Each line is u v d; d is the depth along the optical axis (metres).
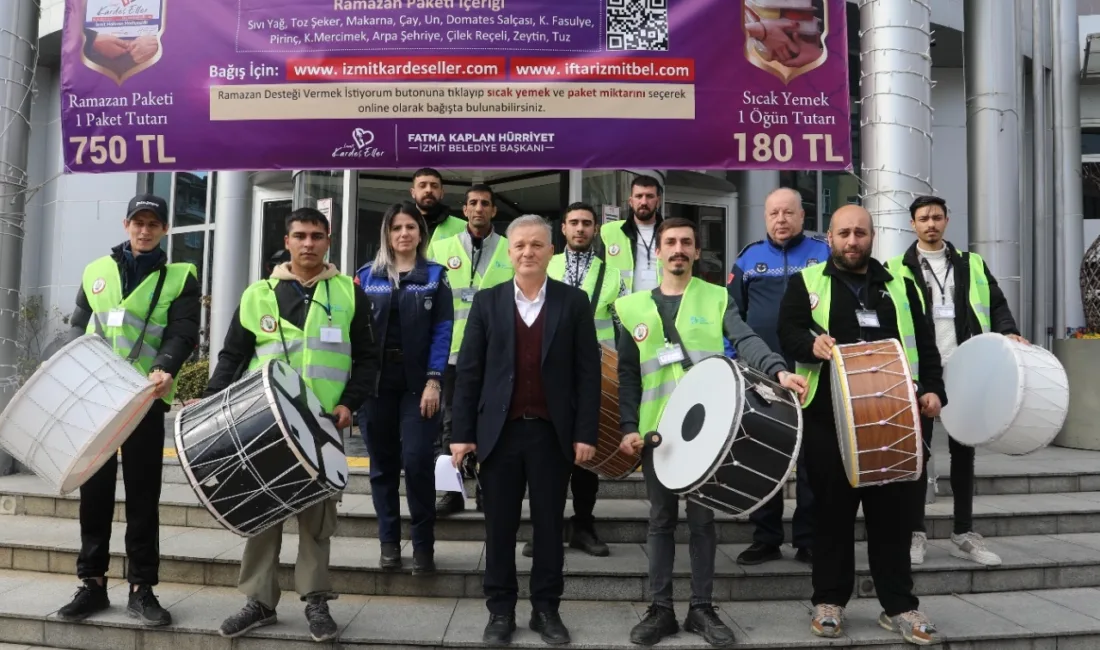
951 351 3.87
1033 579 3.70
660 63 4.54
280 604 3.37
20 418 2.76
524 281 3.00
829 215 9.80
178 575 3.64
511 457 2.94
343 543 3.98
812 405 3.13
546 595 2.96
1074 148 7.56
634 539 4.02
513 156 4.57
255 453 2.62
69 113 4.58
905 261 3.93
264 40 4.54
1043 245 7.50
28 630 3.16
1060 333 7.39
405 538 4.04
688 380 3.02
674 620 3.03
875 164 4.50
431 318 3.57
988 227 5.55
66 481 2.77
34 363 8.63
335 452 2.92
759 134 4.55
